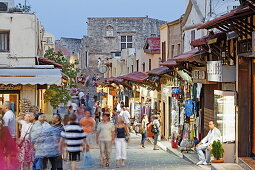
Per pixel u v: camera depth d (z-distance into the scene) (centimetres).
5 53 2639
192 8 2638
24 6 2994
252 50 1335
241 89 1588
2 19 2636
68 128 1530
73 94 5922
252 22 1431
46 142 1427
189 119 2297
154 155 2241
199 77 2041
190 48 2688
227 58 1711
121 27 7431
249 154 1588
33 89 2586
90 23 7462
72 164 1535
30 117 1545
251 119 1580
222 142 1659
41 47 3325
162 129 3119
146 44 3988
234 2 2241
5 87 2550
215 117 1822
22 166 1513
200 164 1772
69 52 8662
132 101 4091
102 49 7450
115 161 1977
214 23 1486
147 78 3294
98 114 3834
